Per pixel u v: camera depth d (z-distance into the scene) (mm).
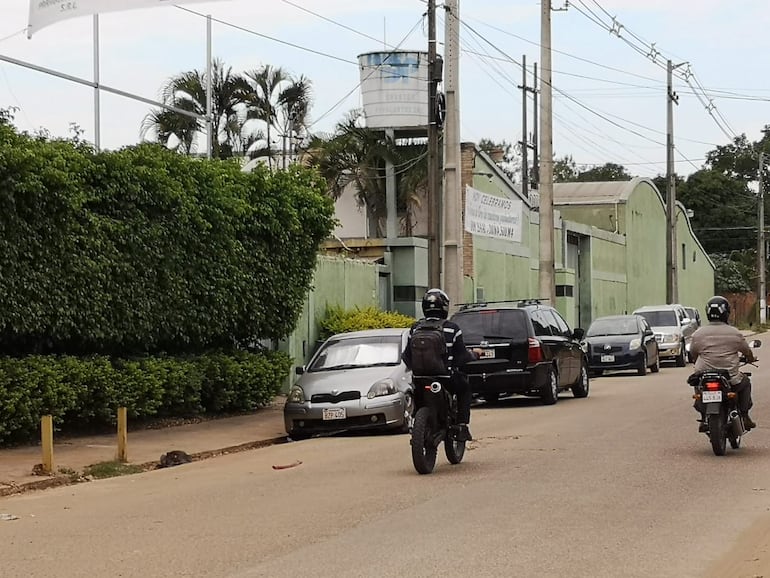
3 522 10219
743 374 13648
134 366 17031
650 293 60000
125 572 7812
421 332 12586
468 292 34844
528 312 21469
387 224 37469
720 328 13555
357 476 12414
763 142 98812
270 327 21312
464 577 7406
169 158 17797
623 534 8758
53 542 9078
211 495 11461
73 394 15562
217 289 19141
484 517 9570
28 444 15484
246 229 20125
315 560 8031
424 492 11039
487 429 17141
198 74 30953
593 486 11156
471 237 35062
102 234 16078
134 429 17797
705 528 8992
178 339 19156
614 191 57000
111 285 16359
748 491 10797
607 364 31484
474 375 21016
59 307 15328
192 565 7965
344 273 27422
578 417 18828
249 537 8969
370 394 17062
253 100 37031
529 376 20969
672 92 50688
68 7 15391
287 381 24500
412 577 7434
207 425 18719
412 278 30312
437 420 12766
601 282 50750
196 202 18359
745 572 7512
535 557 7969
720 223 91688
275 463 14133
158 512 10469
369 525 9352
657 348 33875
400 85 37000
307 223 21781
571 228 46188
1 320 14469
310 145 38219
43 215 14938
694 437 15328
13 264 14492
